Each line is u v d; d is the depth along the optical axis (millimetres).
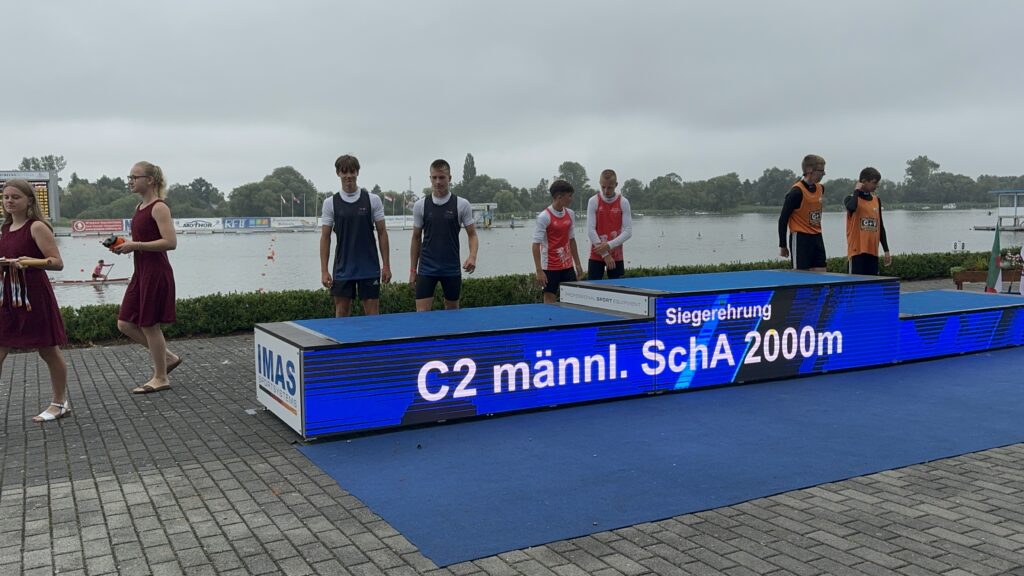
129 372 8281
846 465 4930
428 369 5938
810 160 9281
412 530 3961
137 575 3496
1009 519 4055
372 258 7961
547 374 6438
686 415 6234
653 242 60094
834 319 7754
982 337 8805
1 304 6004
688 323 7035
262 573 3500
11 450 5453
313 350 5500
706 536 3859
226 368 8508
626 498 4387
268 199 138250
